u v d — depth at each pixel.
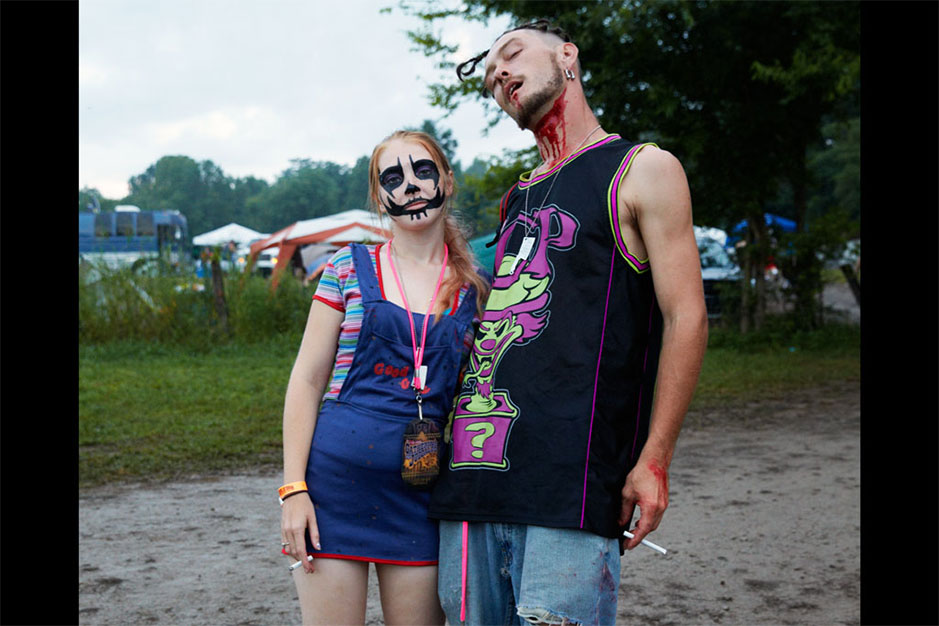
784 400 9.69
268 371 11.98
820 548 4.63
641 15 11.77
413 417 2.49
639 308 2.33
